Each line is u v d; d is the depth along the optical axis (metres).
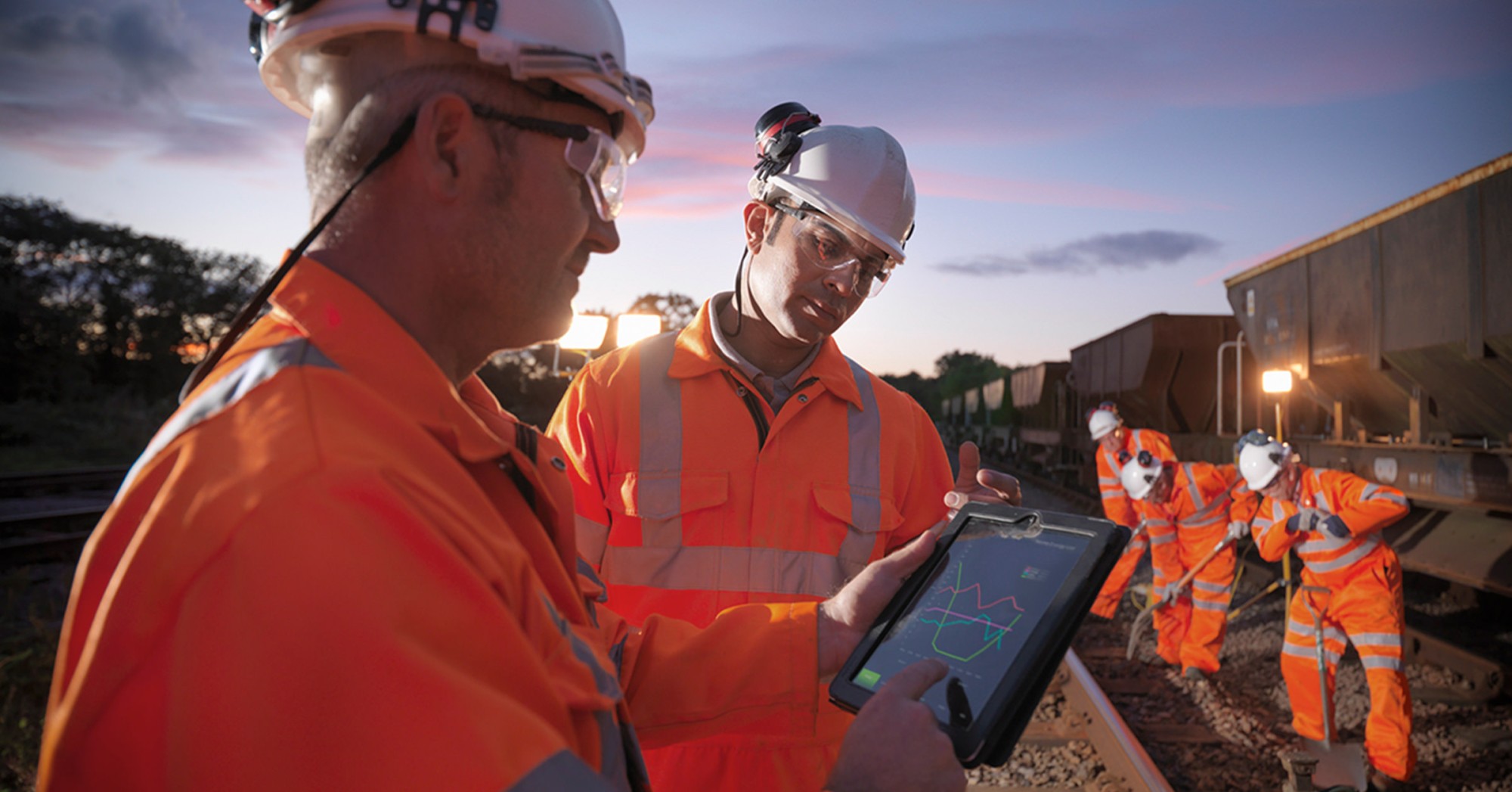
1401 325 6.86
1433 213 6.41
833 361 2.16
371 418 0.75
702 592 1.95
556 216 0.93
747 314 2.11
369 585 0.62
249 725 0.59
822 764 1.79
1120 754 3.84
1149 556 9.48
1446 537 6.93
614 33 1.00
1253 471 4.62
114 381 28.06
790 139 1.98
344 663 0.60
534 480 0.95
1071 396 18.81
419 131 0.85
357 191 0.87
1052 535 1.27
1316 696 4.39
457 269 0.88
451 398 0.85
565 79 0.90
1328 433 9.46
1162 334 13.22
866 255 1.95
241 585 0.61
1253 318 9.88
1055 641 1.12
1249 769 4.16
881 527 2.04
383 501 0.66
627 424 2.04
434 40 0.87
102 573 0.73
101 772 0.65
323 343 0.79
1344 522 4.23
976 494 1.67
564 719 0.73
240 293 30.27
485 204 0.88
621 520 2.01
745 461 2.01
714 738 1.78
